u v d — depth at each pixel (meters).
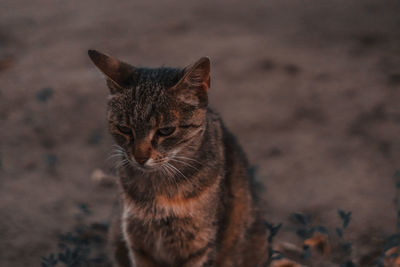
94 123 1.71
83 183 1.54
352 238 1.39
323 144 1.61
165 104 1.22
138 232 1.26
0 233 1.40
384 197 1.47
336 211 1.45
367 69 1.97
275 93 1.85
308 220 1.36
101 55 1.25
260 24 2.62
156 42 2.36
